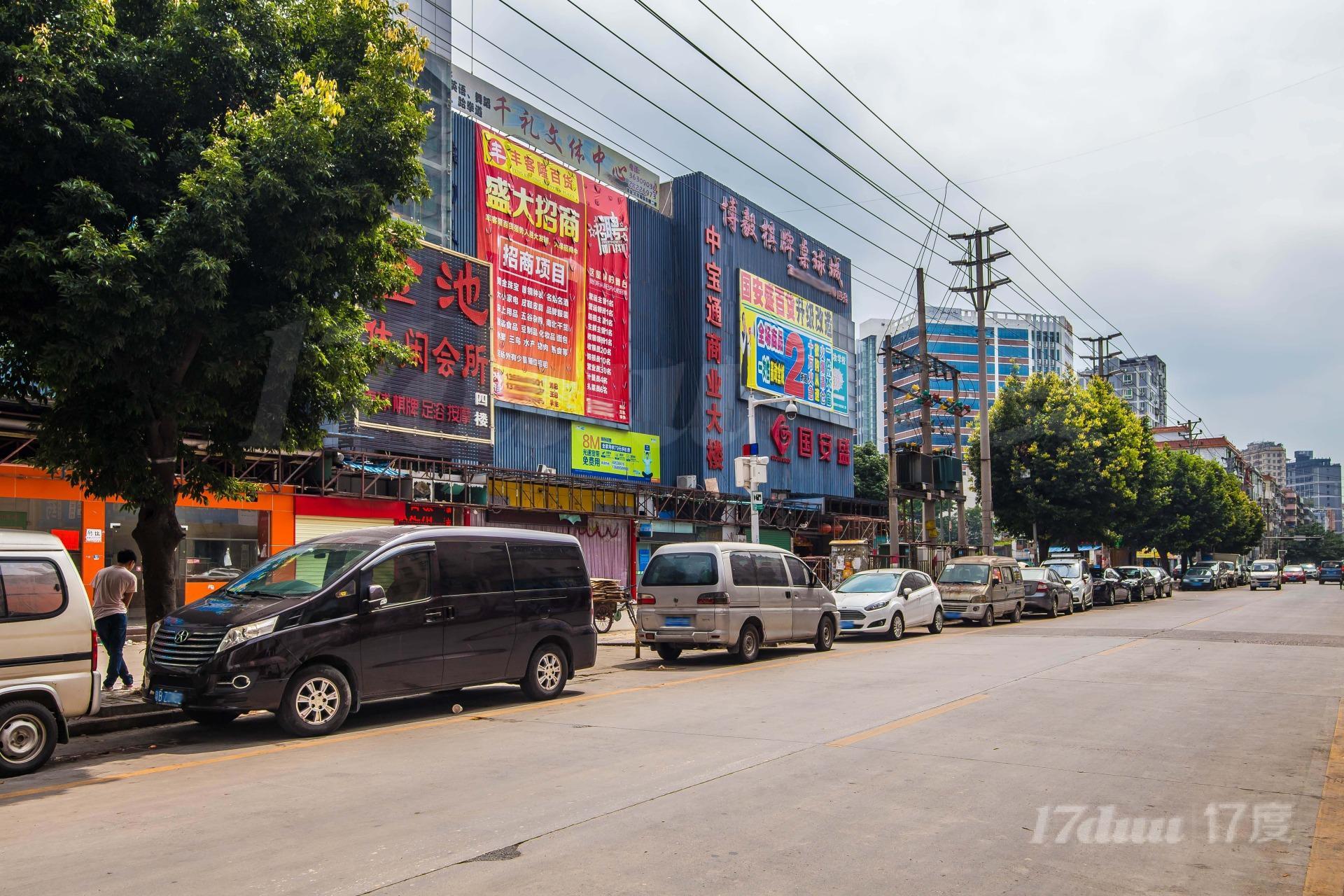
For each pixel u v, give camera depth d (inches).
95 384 352.8
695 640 557.3
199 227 333.1
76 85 333.4
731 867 187.2
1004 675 495.8
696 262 1161.4
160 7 375.6
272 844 202.2
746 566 581.9
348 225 376.8
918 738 322.0
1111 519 1488.7
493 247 896.3
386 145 378.6
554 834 208.1
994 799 241.4
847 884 178.2
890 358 1108.5
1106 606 1298.0
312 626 342.6
